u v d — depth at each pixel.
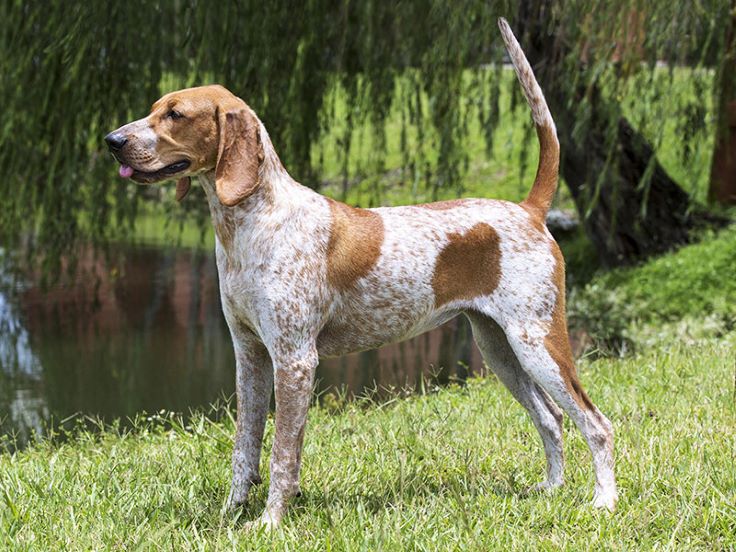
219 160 4.52
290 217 4.62
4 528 4.55
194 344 11.61
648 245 12.52
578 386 4.87
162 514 4.78
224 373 10.23
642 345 9.70
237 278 4.65
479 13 9.81
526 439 6.06
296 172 11.27
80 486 5.26
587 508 4.66
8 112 10.41
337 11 10.55
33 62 10.39
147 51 10.20
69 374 10.21
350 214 4.83
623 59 10.12
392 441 6.08
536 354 4.80
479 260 4.87
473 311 5.04
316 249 4.64
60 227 11.56
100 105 10.81
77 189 11.34
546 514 4.61
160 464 5.72
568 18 10.07
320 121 11.70
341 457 5.76
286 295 4.55
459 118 11.15
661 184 12.73
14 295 14.27
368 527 4.46
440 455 5.74
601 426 4.82
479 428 6.32
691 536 4.28
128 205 11.84
